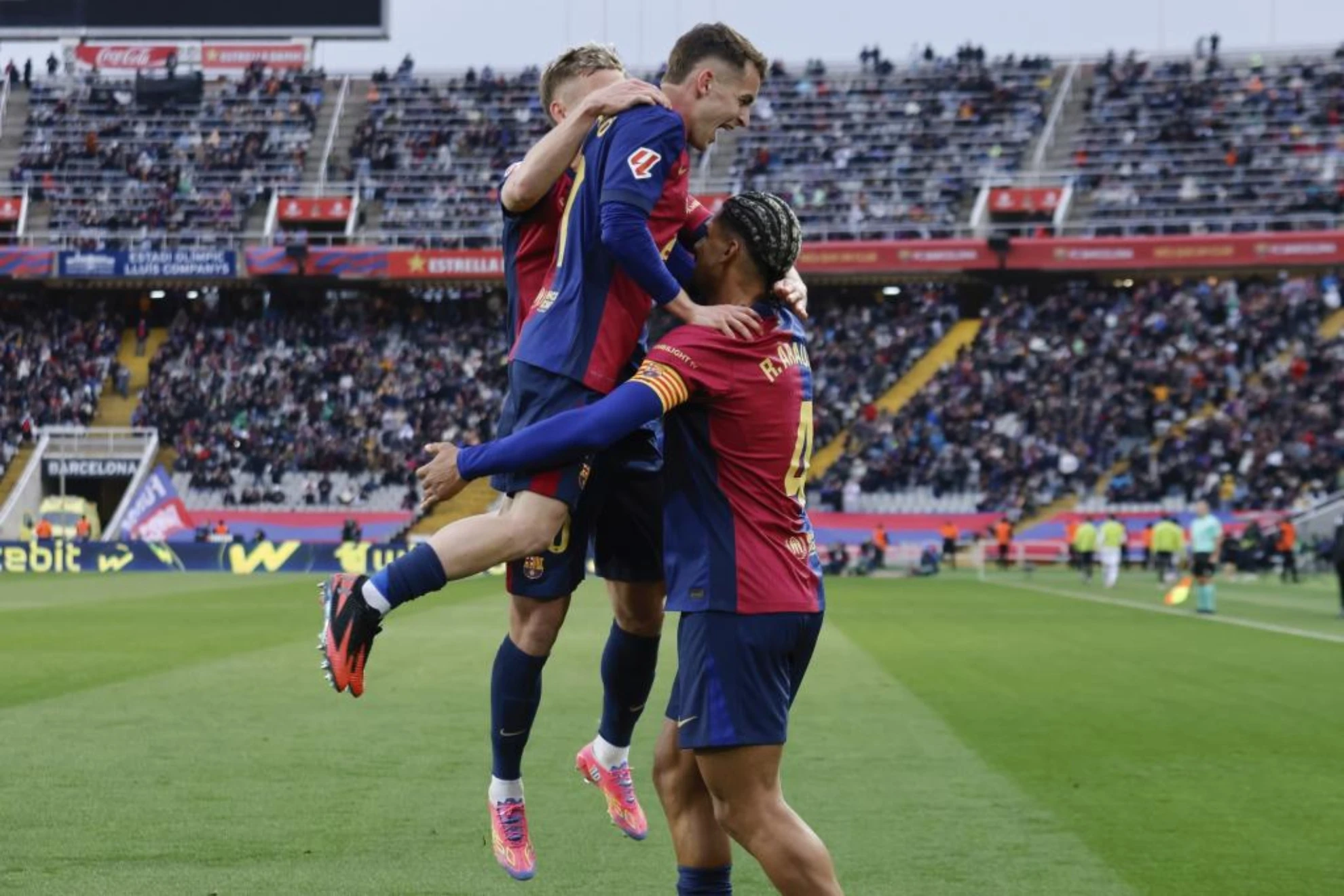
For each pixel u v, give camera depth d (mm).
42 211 94938
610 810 11289
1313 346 81812
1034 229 88625
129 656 28859
